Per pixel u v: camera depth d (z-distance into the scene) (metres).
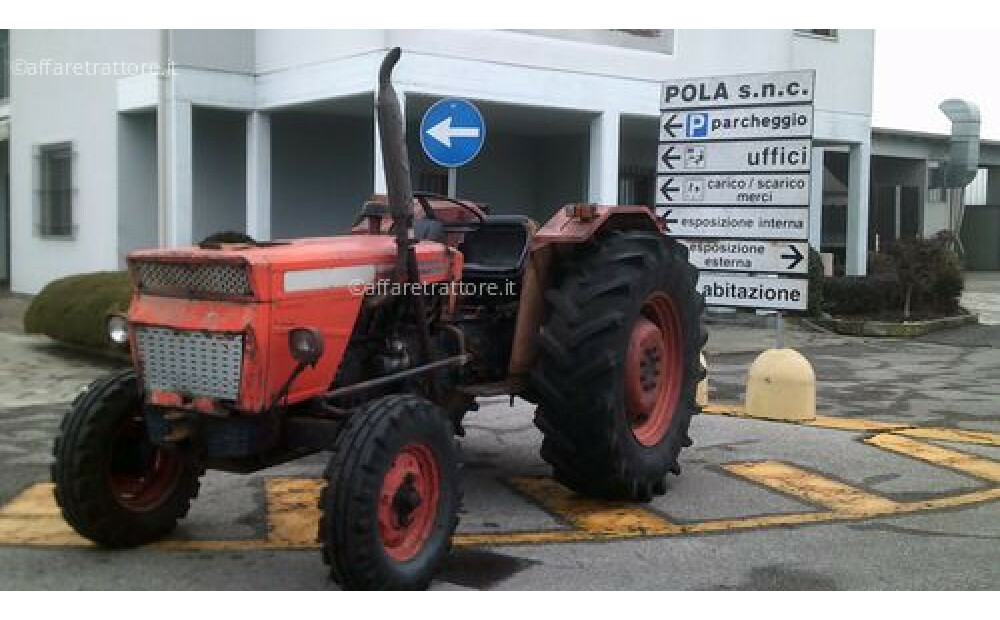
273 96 13.48
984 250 30.19
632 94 13.88
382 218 6.12
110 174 15.05
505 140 17.92
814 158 18.14
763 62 15.45
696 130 9.24
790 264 8.84
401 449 4.29
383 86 4.62
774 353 8.52
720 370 11.19
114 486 4.94
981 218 30.14
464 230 6.12
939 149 23.41
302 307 4.44
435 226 5.80
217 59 13.48
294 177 15.44
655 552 5.04
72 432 4.76
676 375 6.28
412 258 4.77
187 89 13.23
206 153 14.91
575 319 5.45
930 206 25.42
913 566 4.86
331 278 4.58
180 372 4.46
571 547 5.11
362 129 16.11
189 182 13.34
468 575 4.67
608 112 13.66
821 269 15.36
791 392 8.28
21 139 17.55
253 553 4.93
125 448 5.00
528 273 5.67
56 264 16.69
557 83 13.09
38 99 16.89
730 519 5.61
